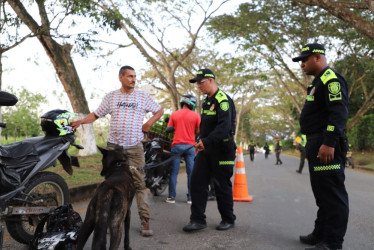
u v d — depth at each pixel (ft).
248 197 21.31
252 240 13.07
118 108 13.57
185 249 11.96
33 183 11.54
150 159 21.12
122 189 10.08
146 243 12.54
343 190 11.22
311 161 11.51
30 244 10.47
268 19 70.95
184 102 20.39
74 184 21.02
